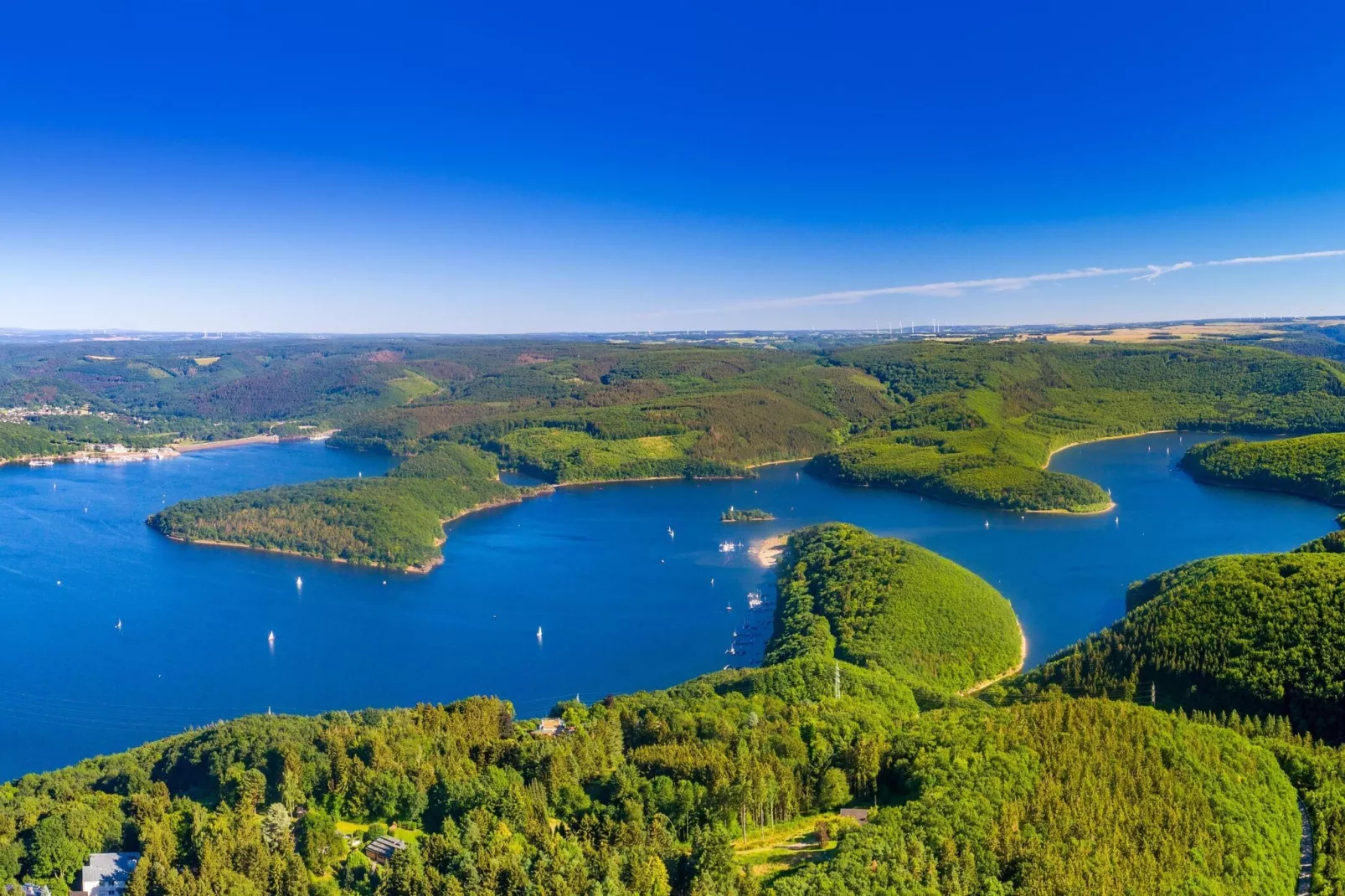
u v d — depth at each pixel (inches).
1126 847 4621.1
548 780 5502.0
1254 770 5541.3
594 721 6776.6
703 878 4298.7
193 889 4490.7
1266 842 4931.1
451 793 5393.7
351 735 6417.3
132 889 4628.4
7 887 4842.5
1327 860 4938.5
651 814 5196.9
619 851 4643.2
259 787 5649.6
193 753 6604.3
